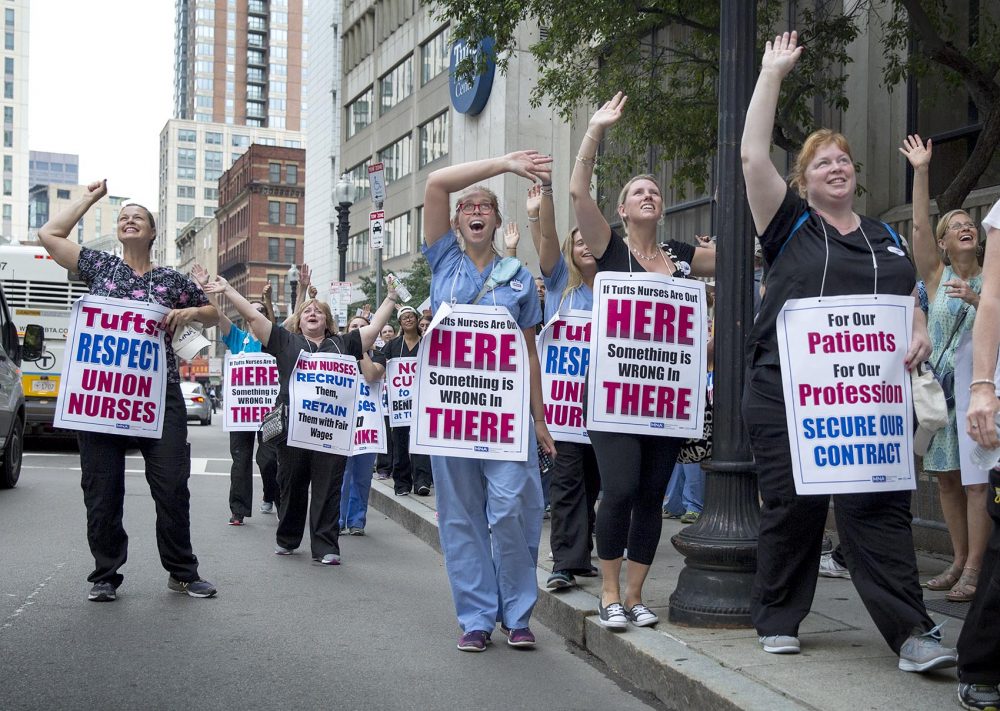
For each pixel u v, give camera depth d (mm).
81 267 6672
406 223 43969
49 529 9727
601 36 11711
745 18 5551
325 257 59062
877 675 4480
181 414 6812
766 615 4941
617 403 5477
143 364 6559
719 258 5609
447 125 38969
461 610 5723
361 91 50531
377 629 6164
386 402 14406
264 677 5082
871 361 4602
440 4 11719
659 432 5500
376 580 7852
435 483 5750
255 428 10734
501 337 5621
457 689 4930
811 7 12875
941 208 8703
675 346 5582
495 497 5617
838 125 12523
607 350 5516
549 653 5656
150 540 9242
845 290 4664
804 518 4777
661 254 5926
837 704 4086
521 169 5574
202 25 195875
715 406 5578
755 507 5559
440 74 39719
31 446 21422
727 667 4641
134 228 6719
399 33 44656
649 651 4945
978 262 6512
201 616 6391
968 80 8828
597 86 12414
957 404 6070
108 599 6688
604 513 5488
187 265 134625
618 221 17625
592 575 6801
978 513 6059
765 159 4680
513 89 29109
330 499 8602
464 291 5672
